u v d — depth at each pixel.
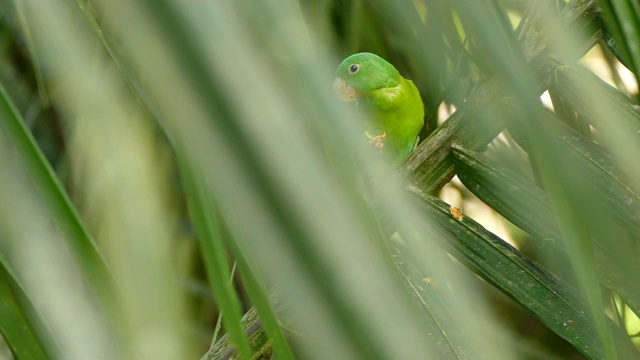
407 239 0.75
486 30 0.73
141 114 0.72
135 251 0.65
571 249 0.80
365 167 0.69
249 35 0.62
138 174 0.68
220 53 0.61
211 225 0.68
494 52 0.73
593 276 0.82
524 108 0.74
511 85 0.73
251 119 0.61
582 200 0.80
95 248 0.71
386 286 0.62
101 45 0.83
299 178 0.61
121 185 0.67
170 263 0.66
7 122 0.80
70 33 0.70
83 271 0.70
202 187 0.64
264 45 0.63
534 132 0.74
